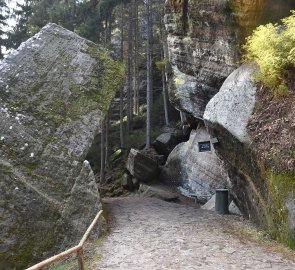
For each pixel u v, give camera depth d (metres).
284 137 8.76
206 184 17.81
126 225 10.78
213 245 8.34
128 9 30.61
